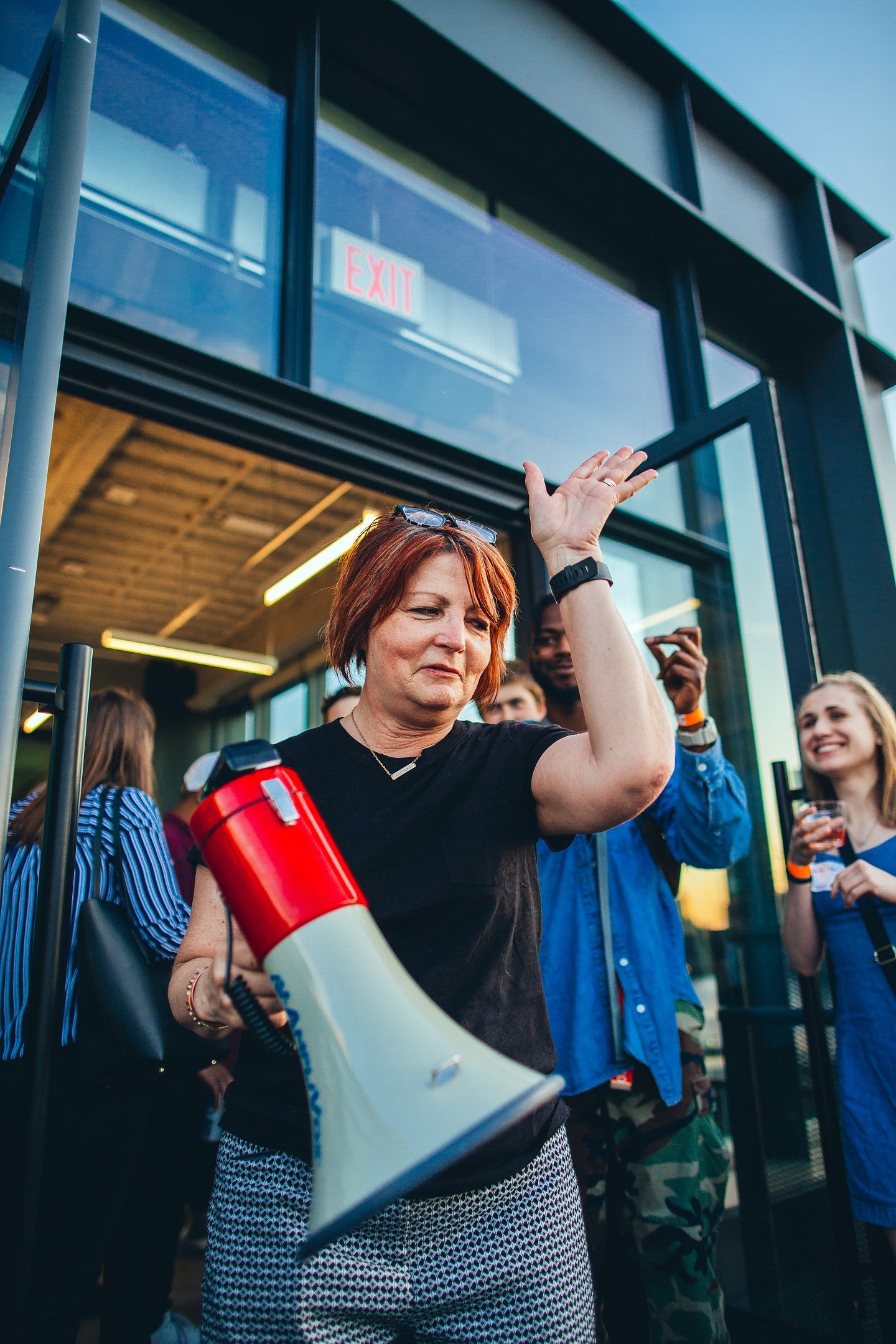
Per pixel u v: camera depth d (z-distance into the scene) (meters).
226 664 7.41
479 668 0.88
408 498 2.50
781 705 2.10
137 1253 1.66
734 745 2.23
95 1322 1.93
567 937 1.64
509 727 0.95
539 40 2.87
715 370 3.32
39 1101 0.99
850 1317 1.74
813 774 1.91
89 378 1.90
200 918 0.82
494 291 2.77
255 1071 0.81
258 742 0.64
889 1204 1.47
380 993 0.52
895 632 3.09
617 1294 1.59
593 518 0.80
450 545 0.87
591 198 3.07
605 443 2.90
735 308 3.46
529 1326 0.76
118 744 1.69
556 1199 0.83
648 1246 1.43
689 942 2.35
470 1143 0.44
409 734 0.90
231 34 2.33
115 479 4.31
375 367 2.37
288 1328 0.72
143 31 2.16
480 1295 0.76
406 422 2.38
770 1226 2.02
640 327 3.17
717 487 2.30
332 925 0.55
